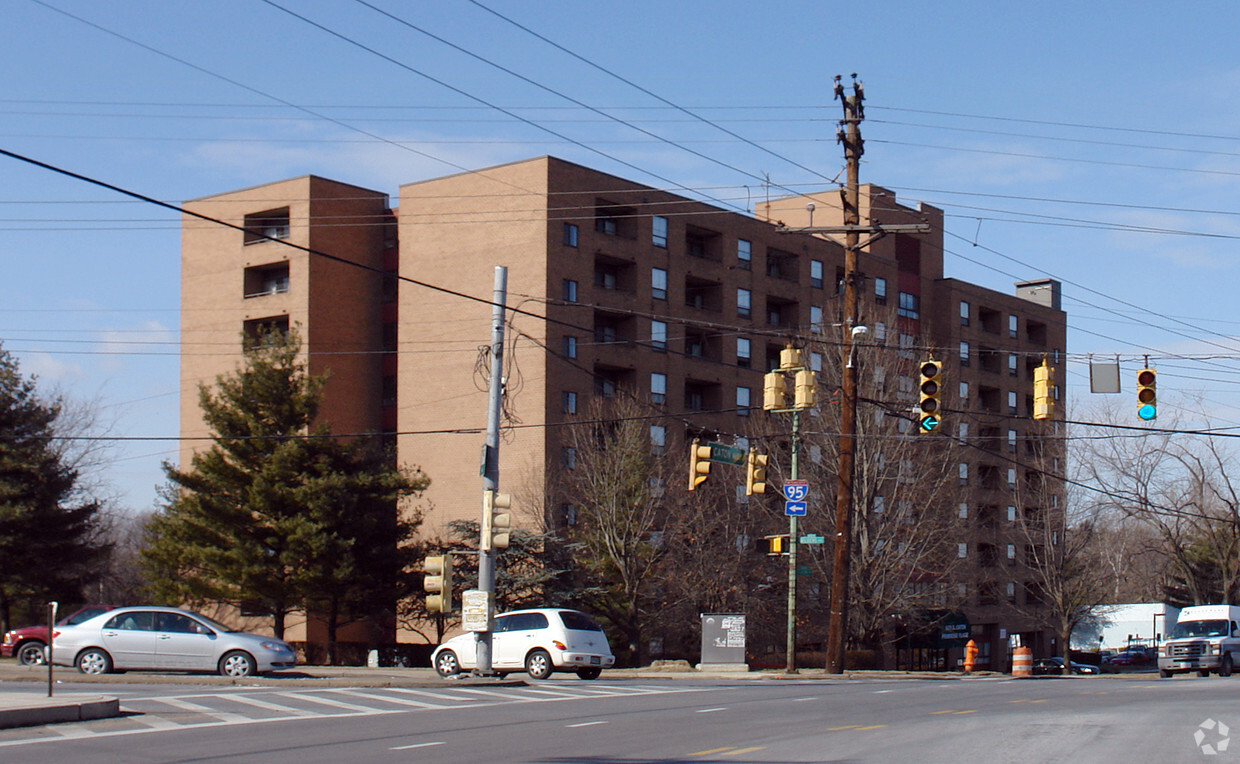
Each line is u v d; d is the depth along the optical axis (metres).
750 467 32.28
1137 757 14.14
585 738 16.08
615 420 54.16
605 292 62.12
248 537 46.66
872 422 49.25
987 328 87.31
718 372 67.25
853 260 35.28
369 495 47.47
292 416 47.81
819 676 35.38
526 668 28.86
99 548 54.41
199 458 47.72
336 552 46.12
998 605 82.38
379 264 66.75
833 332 53.03
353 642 58.12
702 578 50.94
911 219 82.25
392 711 19.81
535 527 53.84
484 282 61.59
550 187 60.06
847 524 36.16
